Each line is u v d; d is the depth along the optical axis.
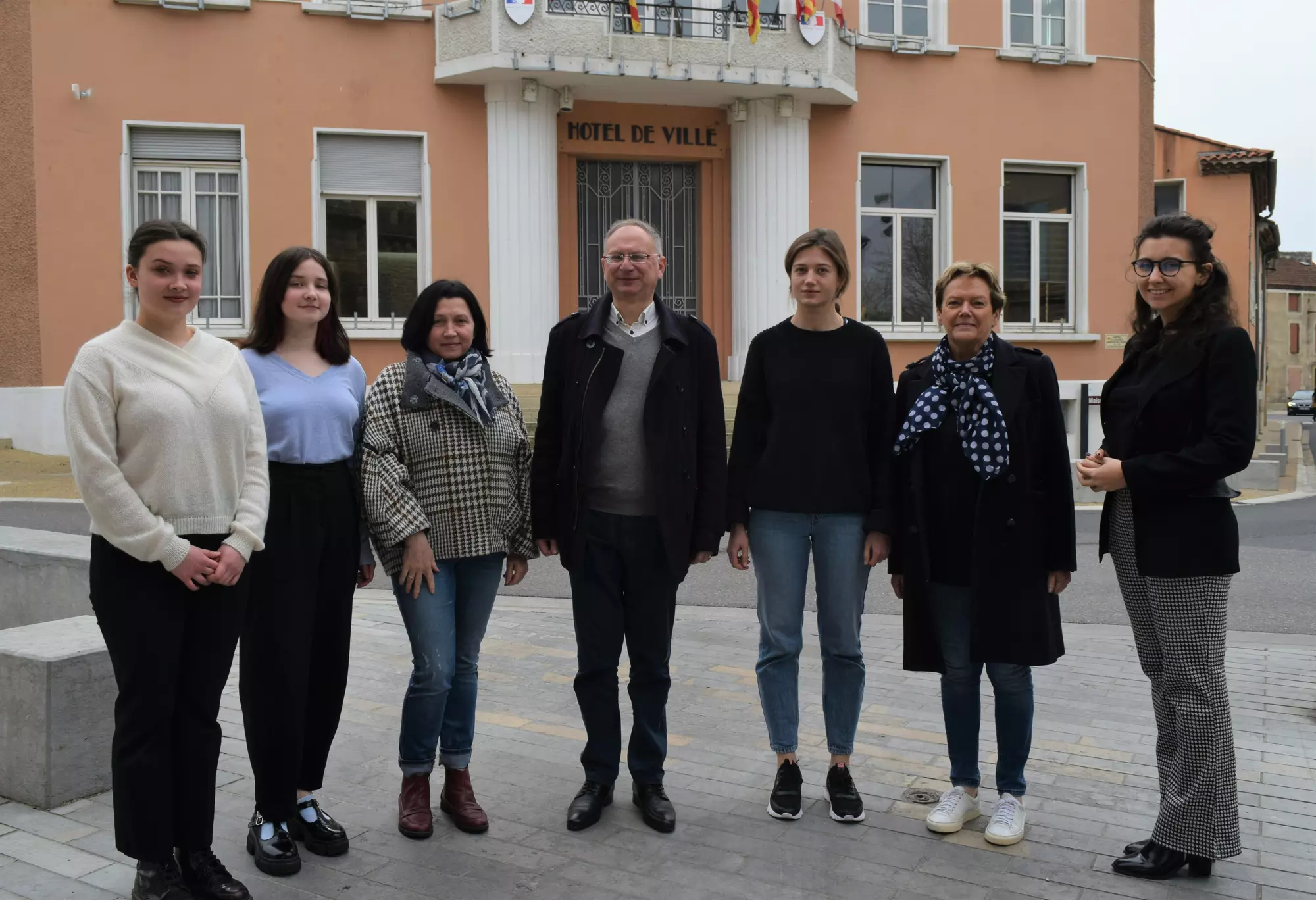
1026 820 4.06
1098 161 17.39
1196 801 3.52
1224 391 3.43
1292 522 13.15
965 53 16.72
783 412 4.11
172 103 14.63
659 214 16.53
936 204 16.94
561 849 3.81
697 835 3.94
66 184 14.56
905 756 4.75
